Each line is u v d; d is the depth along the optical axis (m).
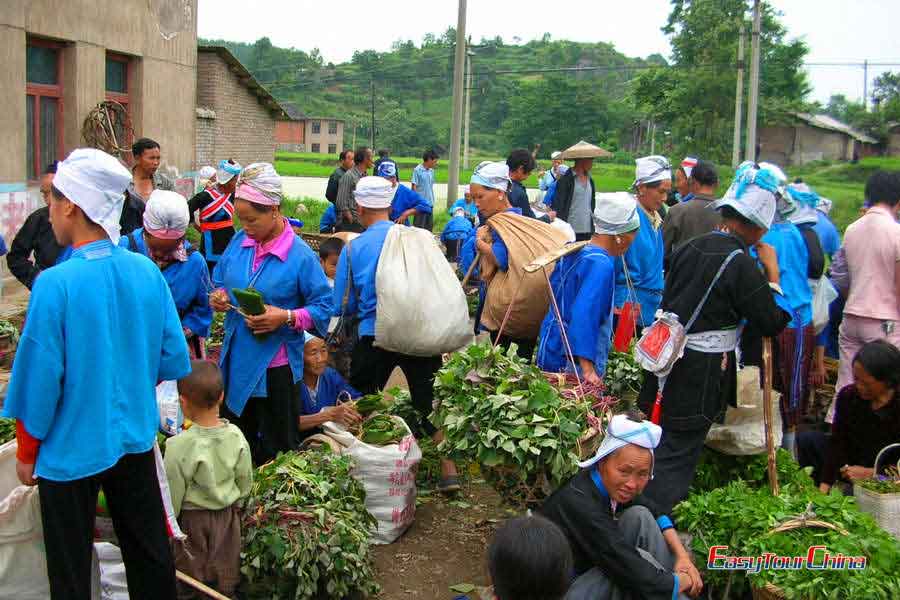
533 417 4.63
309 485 4.62
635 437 3.94
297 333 5.30
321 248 7.41
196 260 5.54
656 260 7.18
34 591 3.88
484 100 112.69
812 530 4.39
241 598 4.47
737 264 4.75
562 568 2.91
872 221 6.66
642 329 7.17
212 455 4.28
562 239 5.88
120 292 3.57
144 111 15.41
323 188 44.06
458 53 19.72
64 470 3.45
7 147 11.91
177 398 5.01
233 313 5.28
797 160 61.50
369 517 4.93
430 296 5.63
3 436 4.77
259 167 5.15
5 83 11.83
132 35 14.84
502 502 5.20
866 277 6.68
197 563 4.27
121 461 3.65
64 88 13.36
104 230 3.57
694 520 4.57
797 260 6.38
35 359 3.35
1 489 4.00
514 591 2.91
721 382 4.85
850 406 5.61
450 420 4.80
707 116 53.59
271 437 5.36
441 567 5.08
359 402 5.85
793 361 6.32
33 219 6.89
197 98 19.88
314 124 99.44
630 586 3.94
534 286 5.86
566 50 139.75
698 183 8.34
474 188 6.39
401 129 108.94
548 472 4.72
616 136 92.62
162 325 3.74
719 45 54.72
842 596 4.02
